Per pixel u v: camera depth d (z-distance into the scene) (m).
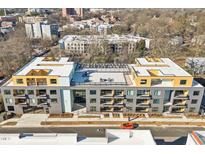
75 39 120.44
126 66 69.75
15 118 55.03
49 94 54.75
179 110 57.56
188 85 54.38
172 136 48.78
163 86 54.50
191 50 114.62
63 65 61.72
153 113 57.03
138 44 109.88
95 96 55.09
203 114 56.91
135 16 189.88
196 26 146.75
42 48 127.00
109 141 35.69
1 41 123.38
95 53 109.94
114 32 150.88
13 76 53.19
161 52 109.38
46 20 183.62
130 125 50.97
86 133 49.31
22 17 181.75
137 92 55.12
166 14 181.75
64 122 53.25
